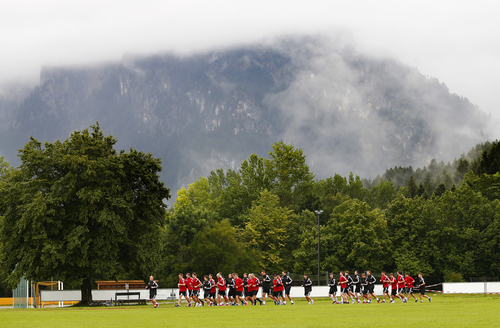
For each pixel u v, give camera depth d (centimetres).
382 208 12688
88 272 4225
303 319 1969
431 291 6719
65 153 4331
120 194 4391
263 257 8369
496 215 7594
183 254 7781
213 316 2234
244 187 10600
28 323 1906
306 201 10338
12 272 4222
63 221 4238
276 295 3647
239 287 3581
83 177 4162
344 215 8438
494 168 10344
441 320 1806
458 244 7906
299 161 10744
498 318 1883
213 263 7694
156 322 1911
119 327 1688
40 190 4212
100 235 4209
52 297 4734
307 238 8500
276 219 8725
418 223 8094
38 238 3956
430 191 14725
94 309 3309
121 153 4697
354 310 2578
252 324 1762
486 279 6906
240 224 9525
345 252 8119
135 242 4462
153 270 4584
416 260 7944
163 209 4712
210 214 9181
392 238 8338
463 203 8056
